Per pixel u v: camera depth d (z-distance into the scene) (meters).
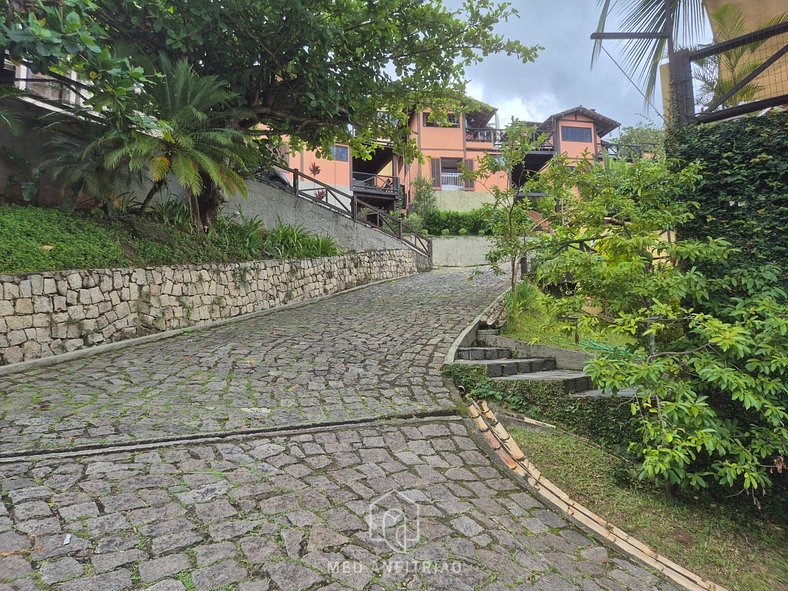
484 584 2.11
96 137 6.38
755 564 2.85
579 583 2.27
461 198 22.36
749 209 3.84
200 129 7.08
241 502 2.49
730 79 4.50
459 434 3.65
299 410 3.83
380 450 3.28
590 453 3.84
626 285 3.35
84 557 1.99
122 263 5.91
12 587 1.79
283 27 7.21
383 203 22.95
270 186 10.76
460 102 9.60
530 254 7.40
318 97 7.87
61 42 4.39
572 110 22.45
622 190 3.88
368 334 6.39
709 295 3.48
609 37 4.87
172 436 3.18
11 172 6.40
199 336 6.21
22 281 4.67
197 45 7.22
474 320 6.73
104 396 3.91
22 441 2.97
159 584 1.87
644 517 3.15
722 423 3.14
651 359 3.13
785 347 2.85
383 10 7.47
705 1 4.64
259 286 8.09
